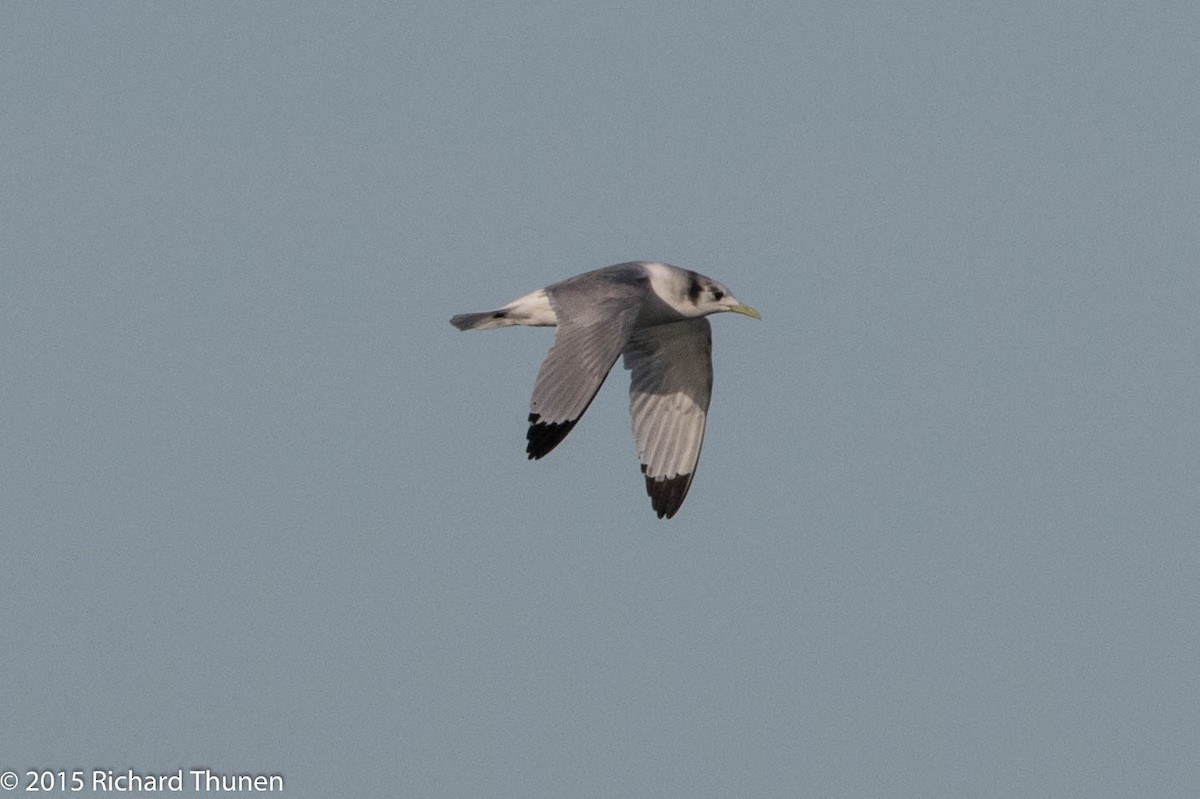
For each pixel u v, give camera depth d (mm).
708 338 19844
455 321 18219
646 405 20156
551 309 17531
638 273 18062
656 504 20297
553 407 16188
